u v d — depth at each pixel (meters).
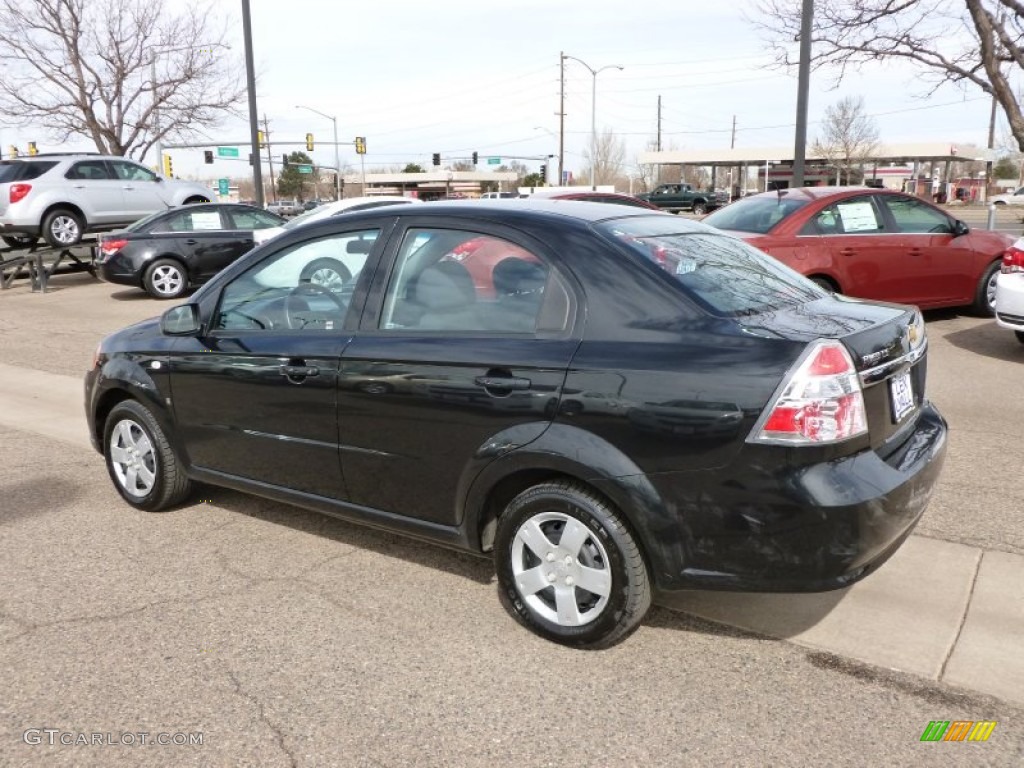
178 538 4.35
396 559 4.06
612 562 3.02
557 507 3.11
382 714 2.83
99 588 3.78
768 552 2.76
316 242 3.89
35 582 3.85
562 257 3.19
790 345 2.76
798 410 2.67
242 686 3.00
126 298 14.59
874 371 2.90
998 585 3.59
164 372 4.37
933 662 3.06
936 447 3.20
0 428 6.56
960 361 7.58
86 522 4.58
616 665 3.10
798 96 12.38
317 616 3.51
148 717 2.83
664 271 3.10
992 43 12.75
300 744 2.69
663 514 2.88
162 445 4.52
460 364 3.25
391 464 3.52
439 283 3.46
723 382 2.76
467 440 3.26
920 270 8.72
